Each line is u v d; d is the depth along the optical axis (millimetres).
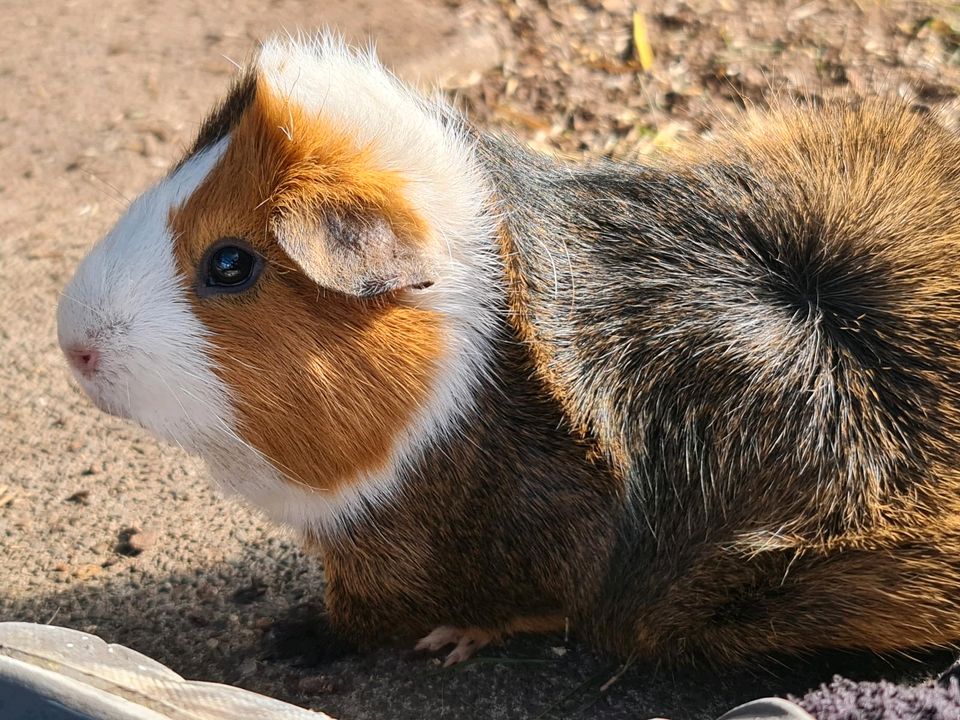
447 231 307
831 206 329
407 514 321
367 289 288
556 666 341
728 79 546
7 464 404
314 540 332
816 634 317
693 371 316
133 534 379
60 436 415
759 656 327
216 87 590
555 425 316
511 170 329
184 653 345
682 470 317
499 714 329
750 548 313
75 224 504
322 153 299
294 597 360
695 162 345
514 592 333
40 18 665
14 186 526
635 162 355
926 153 346
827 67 544
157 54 621
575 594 330
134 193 515
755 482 314
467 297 311
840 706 280
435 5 629
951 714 278
